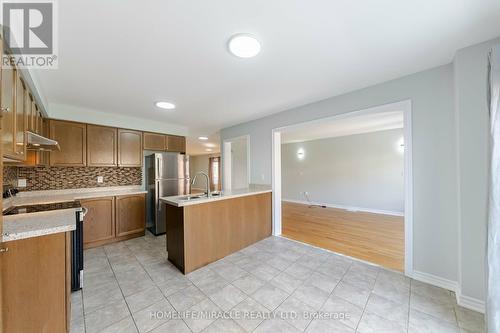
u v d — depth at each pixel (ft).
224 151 15.40
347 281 7.05
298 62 6.28
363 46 5.52
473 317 5.25
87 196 10.12
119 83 7.53
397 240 11.16
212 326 5.06
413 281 6.99
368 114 8.19
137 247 10.27
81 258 6.68
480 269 5.44
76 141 10.23
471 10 4.23
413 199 7.13
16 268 3.88
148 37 4.97
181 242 7.82
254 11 4.18
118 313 5.51
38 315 4.13
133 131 12.32
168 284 6.93
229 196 9.34
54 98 8.95
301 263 8.43
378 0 3.96
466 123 5.62
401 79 7.36
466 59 5.62
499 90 4.06
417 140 7.04
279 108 10.84
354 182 19.66
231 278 7.30
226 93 8.67
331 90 8.50
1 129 3.51
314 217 16.63
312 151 22.76
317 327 5.02
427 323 5.10
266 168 12.37
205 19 4.39
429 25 4.71
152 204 12.67
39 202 7.72
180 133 14.67
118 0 3.83
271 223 12.05
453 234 6.40
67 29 4.59
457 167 5.88
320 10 4.19
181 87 7.98
